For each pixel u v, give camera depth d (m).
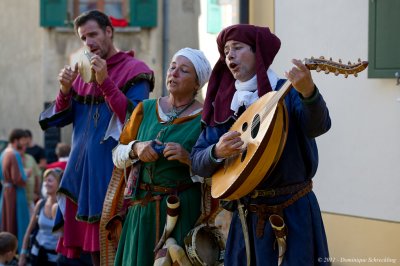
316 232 5.71
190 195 6.80
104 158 7.64
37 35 22.38
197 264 6.57
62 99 7.77
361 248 8.45
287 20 9.22
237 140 5.66
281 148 5.43
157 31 21.41
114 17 21.59
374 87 8.30
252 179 5.52
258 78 5.74
